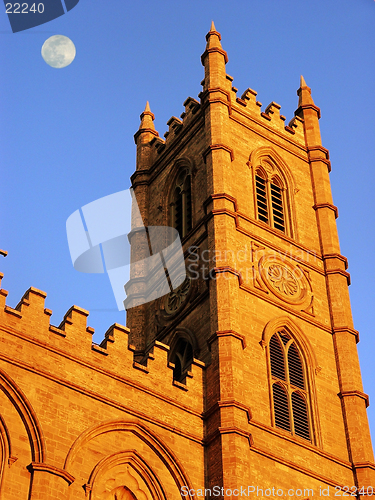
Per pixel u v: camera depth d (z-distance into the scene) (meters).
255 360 52.19
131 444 44.28
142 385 46.41
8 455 39.75
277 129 68.31
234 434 46.28
